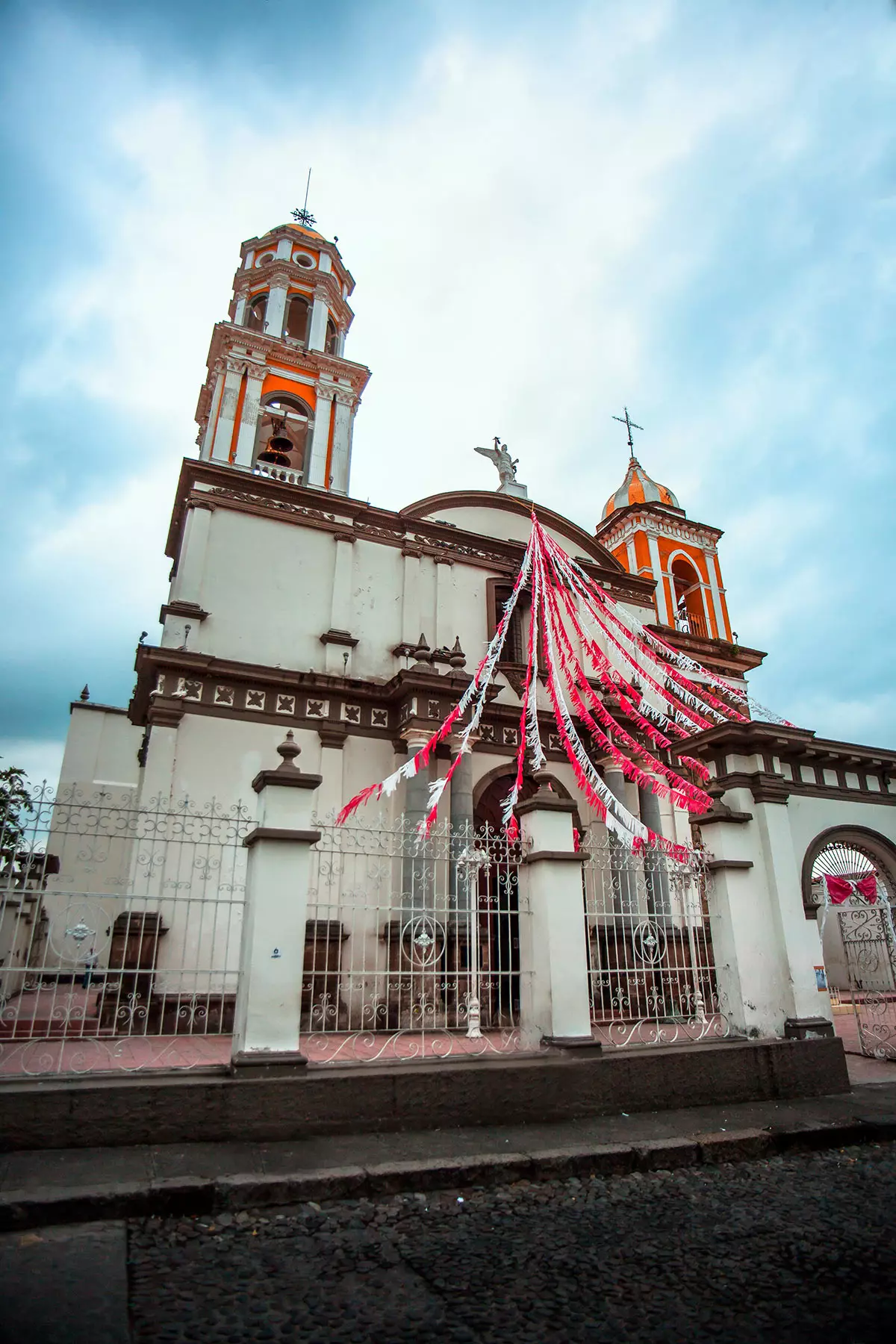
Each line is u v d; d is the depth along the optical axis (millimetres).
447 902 8195
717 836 9703
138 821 6926
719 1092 8016
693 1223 5074
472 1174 5699
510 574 18969
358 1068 6797
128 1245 4484
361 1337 3543
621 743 16953
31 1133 5633
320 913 12695
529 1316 3787
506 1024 10609
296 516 16859
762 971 9188
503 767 16141
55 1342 3338
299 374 19781
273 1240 4652
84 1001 6402
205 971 6715
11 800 6492
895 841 12305
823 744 11961
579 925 8133
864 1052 11328
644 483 26531
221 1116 6078
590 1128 6875
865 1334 3660
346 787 14844
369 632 16797
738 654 22344
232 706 14469
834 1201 5543
